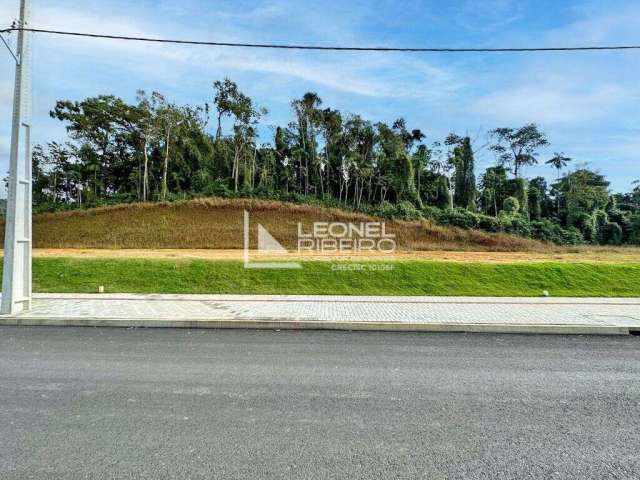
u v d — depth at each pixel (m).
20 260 10.48
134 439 4.12
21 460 3.72
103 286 14.22
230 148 54.94
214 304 11.77
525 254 28.30
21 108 10.32
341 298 13.02
